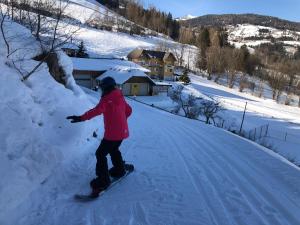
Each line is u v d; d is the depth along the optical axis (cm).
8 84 574
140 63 6391
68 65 857
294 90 8469
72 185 513
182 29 12731
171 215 457
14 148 479
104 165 507
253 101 6331
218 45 10350
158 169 641
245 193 552
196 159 738
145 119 1441
